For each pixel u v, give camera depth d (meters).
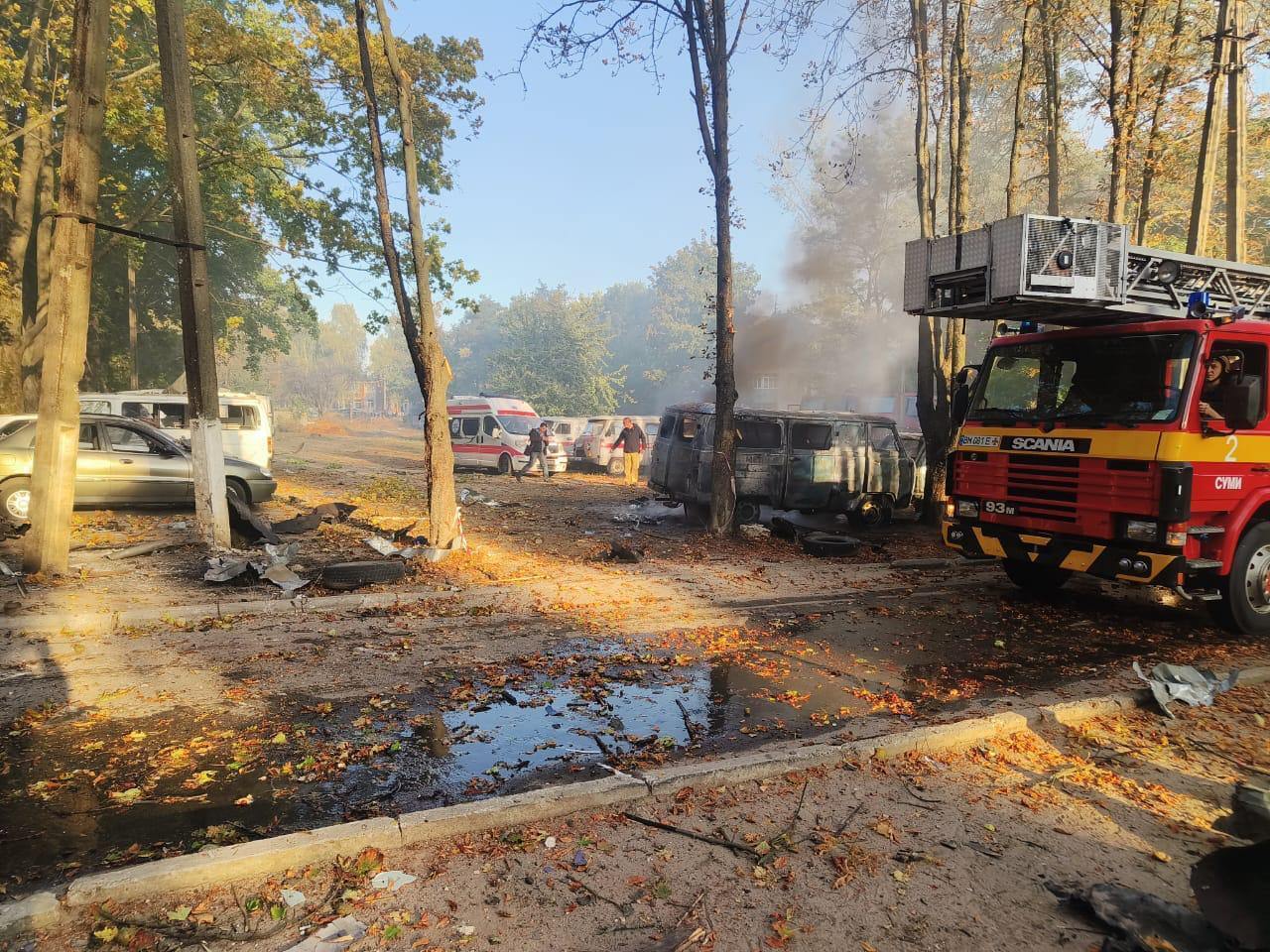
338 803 3.72
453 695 5.27
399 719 4.85
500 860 3.14
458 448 25.19
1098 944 2.71
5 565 7.68
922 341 14.39
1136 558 6.67
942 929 2.77
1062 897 2.99
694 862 3.16
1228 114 10.85
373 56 16.48
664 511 15.70
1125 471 6.73
